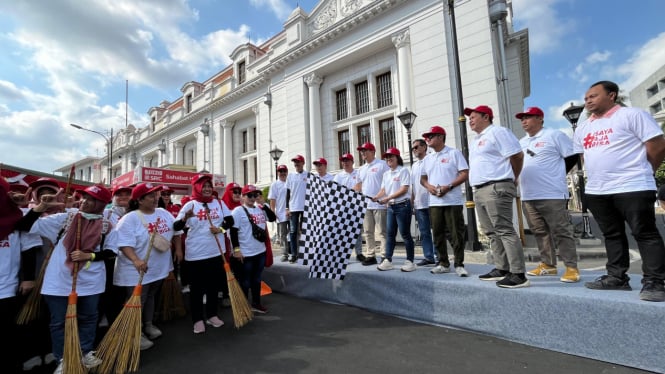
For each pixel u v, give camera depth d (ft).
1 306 8.28
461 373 8.02
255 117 60.34
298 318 12.80
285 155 49.57
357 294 13.76
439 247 12.72
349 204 13.26
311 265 12.91
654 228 8.12
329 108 45.75
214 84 67.21
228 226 12.63
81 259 8.61
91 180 132.46
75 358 8.19
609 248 9.23
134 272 10.44
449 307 10.96
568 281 10.34
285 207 19.94
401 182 13.89
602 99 8.91
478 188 10.87
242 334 11.30
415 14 35.12
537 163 11.27
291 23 48.16
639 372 7.58
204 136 68.18
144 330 11.07
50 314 8.92
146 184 10.93
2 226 8.18
